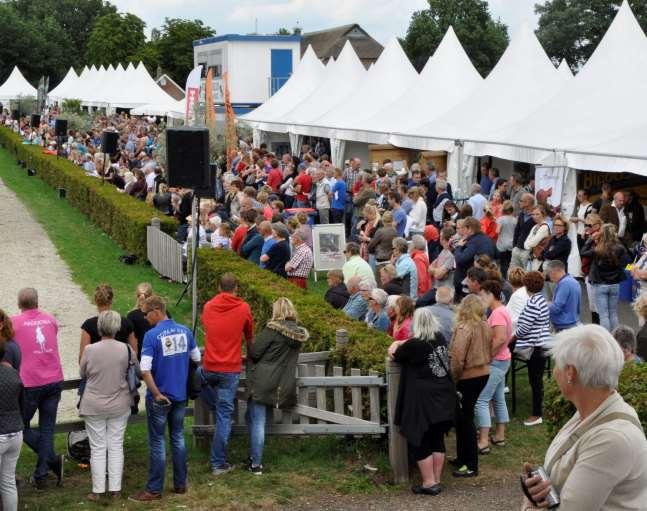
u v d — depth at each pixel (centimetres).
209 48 4084
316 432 812
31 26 9306
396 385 763
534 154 1653
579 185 1862
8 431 661
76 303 1526
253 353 795
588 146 1554
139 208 2012
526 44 2150
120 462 749
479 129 1986
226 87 2919
